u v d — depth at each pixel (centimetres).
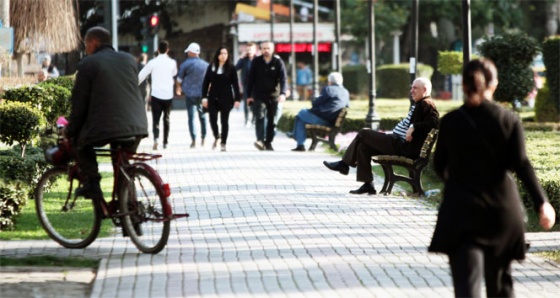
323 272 1838
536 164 2841
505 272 1409
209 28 11056
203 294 1669
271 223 2408
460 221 1355
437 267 1884
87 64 2005
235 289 1703
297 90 11150
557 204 2395
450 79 11306
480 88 1384
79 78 2005
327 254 2016
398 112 6169
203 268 1878
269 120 4475
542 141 3744
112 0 5978
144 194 2033
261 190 3045
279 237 2214
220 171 3597
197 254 2016
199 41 11025
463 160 1378
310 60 11794
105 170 3528
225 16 11094
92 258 1978
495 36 5438
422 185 3191
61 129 2147
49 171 2150
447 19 11375
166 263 1927
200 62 4631
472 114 1388
